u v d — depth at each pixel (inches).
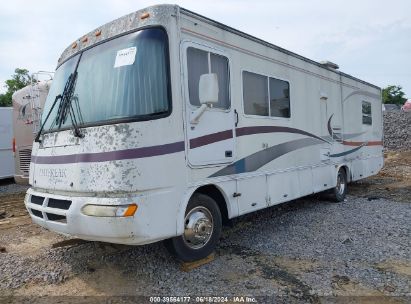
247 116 217.2
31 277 178.9
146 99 161.6
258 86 231.3
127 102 161.2
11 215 325.4
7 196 431.5
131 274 178.4
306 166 282.0
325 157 314.8
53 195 174.6
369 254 198.4
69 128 175.2
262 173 227.9
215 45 197.8
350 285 162.7
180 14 176.6
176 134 168.2
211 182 186.9
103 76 174.7
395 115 980.6
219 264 188.4
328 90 324.8
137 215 150.5
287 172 255.1
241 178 208.5
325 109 318.7
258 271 179.5
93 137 161.9
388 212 288.5
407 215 277.9
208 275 175.6
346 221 264.5
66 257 202.4
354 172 372.8
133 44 169.5
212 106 190.9
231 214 199.8
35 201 187.0
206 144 185.3
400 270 177.6
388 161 653.3
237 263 189.5
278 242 221.6
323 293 155.9
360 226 250.2
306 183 280.7
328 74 326.3
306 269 180.9
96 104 171.6
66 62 204.1
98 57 182.1
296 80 274.5
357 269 179.3
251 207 215.8
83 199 157.9
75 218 158.1
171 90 167.9
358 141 385.4
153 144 159.2
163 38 168.9
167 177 163.5
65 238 240.1
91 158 160.6
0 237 251.3
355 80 382.3
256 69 229.9
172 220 164.4
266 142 233.9
